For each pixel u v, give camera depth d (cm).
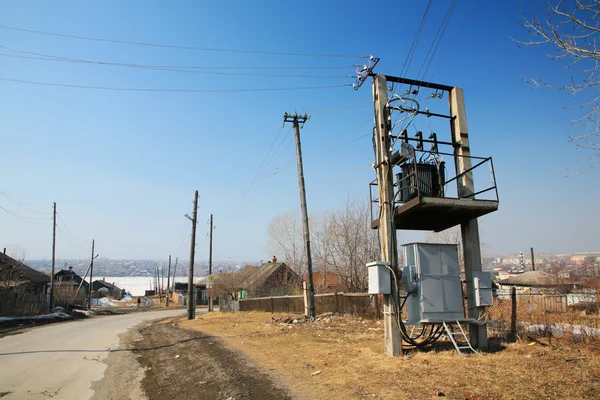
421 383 656
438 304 902
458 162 1016
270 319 2011
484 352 859
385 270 898
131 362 1196
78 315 3756
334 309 1925
